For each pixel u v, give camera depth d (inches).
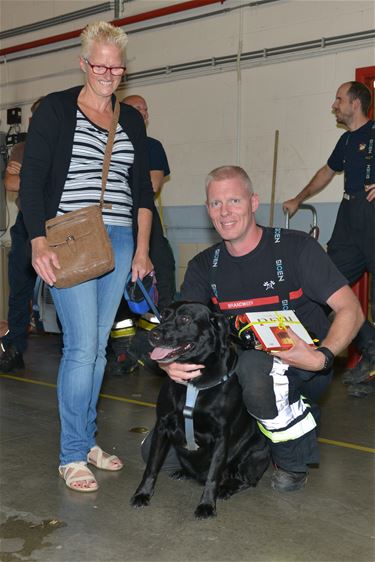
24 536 92.4
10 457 126.9
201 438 101.8
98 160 110.3
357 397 177.6
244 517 99.5
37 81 301.0
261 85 232.7
